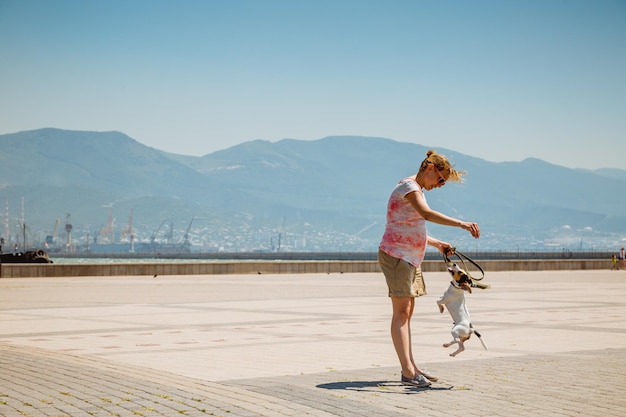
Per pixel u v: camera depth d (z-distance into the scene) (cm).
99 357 1239
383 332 1627
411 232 954
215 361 1189
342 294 3052
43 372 1029
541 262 6259
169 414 770
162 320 1931
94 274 4922
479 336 974
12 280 4381
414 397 872
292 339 1497
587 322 1833
